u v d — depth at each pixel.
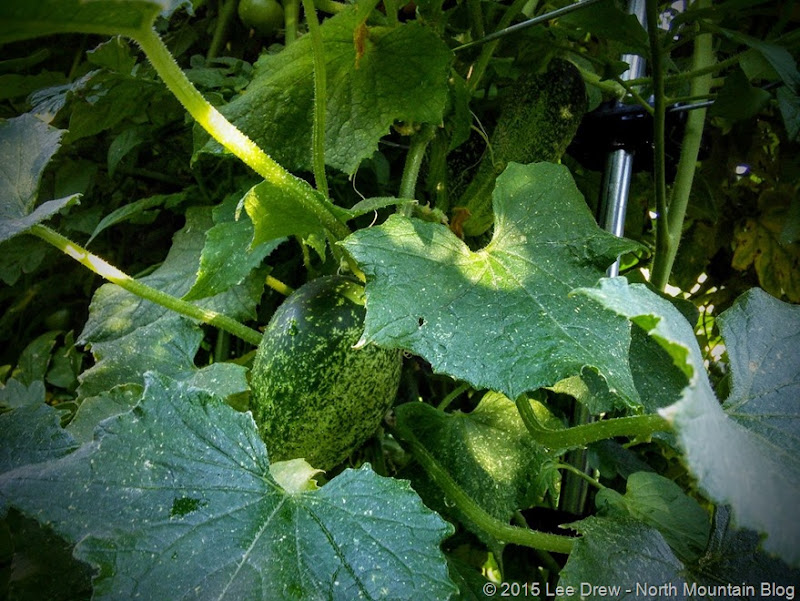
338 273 0.34
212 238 0.33
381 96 0.35
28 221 0.26
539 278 0.26
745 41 0.37
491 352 0.22
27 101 0.42
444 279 0.25
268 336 0.32
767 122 0.56
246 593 0.21
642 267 0.59
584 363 0.21
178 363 0.36
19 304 0.54
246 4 0.49
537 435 0.29
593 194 0.54
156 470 0.23
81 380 0.35
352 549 0.22
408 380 0.46
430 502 0.35
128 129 0.45
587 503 0.41
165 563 0.21
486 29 0.43
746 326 0.26
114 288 0.39
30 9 0.17
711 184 0.54
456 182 0.43
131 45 0.52
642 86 0.46
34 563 0.26
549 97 0.40
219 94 0.41
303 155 0.36
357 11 0.32
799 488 0.19
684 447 0.14
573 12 0.37
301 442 0.31
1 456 0.25
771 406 0.23
